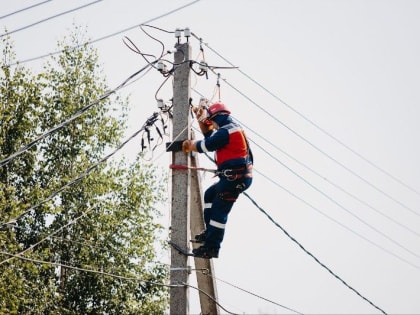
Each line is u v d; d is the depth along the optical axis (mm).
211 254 8766
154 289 19938
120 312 19609
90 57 21188
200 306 9828
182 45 9867
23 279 17594
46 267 18406
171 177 9195
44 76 20297
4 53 19844
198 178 9477
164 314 20016
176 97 9562
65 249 19688
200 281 9820
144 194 20359
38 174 20188
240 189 8539
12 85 19875
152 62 9836
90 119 20703
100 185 19625
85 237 19672
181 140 9227
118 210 19859
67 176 19562
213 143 8461
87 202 19703
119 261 19750
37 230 19453
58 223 19531
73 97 20703
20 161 19859
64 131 20203
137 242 19781
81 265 19422
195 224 9523
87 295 19625
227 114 8805
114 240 19938
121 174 20297
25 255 17688
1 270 16953
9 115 19375
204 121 9273
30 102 20031
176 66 9727
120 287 19672
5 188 18000
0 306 16641
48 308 18641
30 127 19906
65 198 19766
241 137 8586
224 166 8578
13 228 18359
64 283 19562
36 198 18844
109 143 20594
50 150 20266
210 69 10047
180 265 8820
